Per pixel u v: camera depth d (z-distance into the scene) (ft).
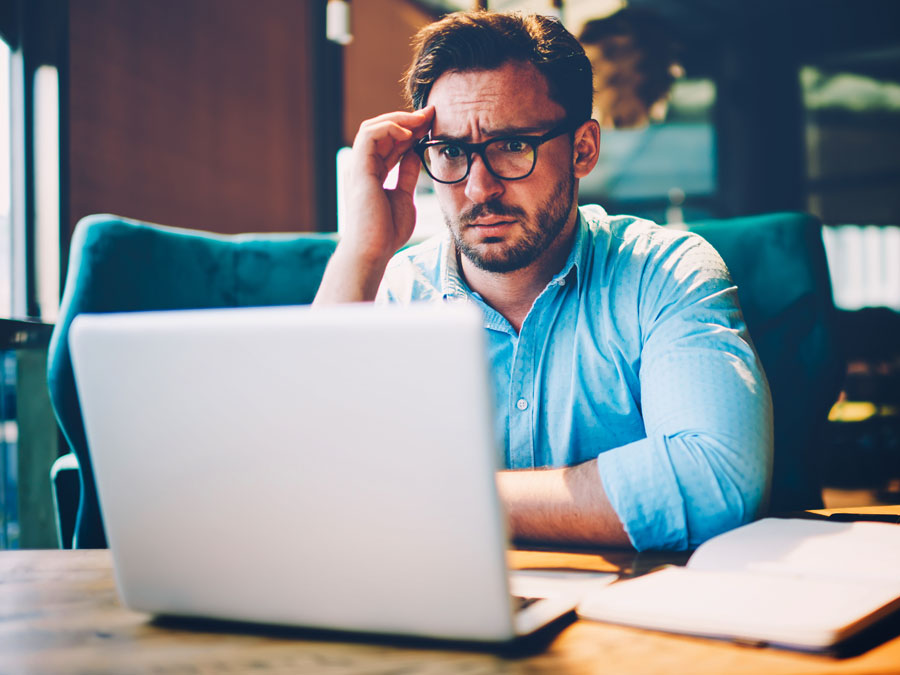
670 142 32.04
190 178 11.05
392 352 1.67
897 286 30.76
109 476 2.02
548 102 3.97
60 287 8.47
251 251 6.29
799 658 1.70
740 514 2.81
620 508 2.79
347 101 14.70
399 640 1.88
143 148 10.04
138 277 5.67
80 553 3.05
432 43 4.05
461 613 1.77
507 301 4.51
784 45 30.07
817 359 5.27
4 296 8.38
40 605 2.31
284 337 1.75
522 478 3.01
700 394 3.17
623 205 32.96
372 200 4.28
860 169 30.94
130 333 1.90
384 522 1.76
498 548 1.70
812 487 5.20
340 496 1.79
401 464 1.72
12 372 7.28
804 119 30.96
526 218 4.00
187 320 1.85
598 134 4.33
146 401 1.92
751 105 30.58
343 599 1.86
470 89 3.93
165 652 1.88
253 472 1.85
